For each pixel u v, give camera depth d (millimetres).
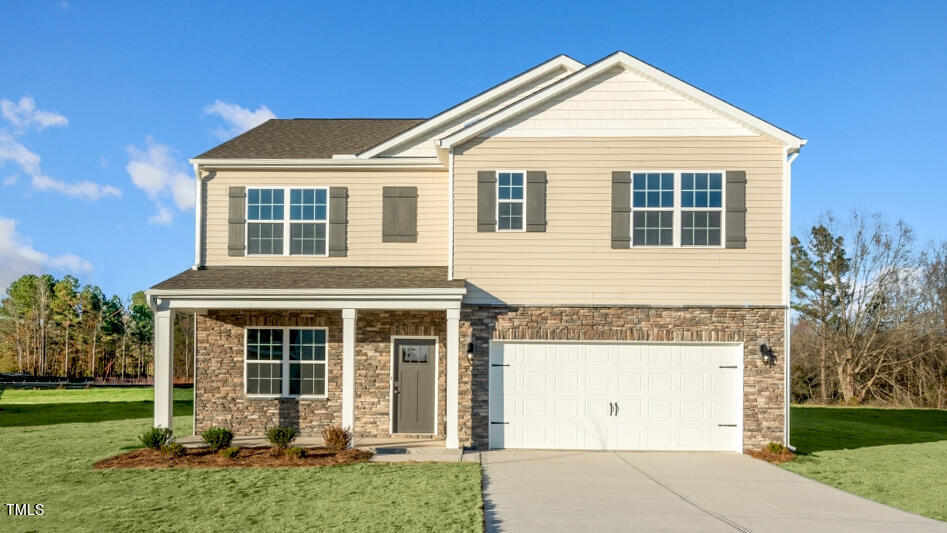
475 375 13547
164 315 13148
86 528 7797
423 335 14883
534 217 13719
